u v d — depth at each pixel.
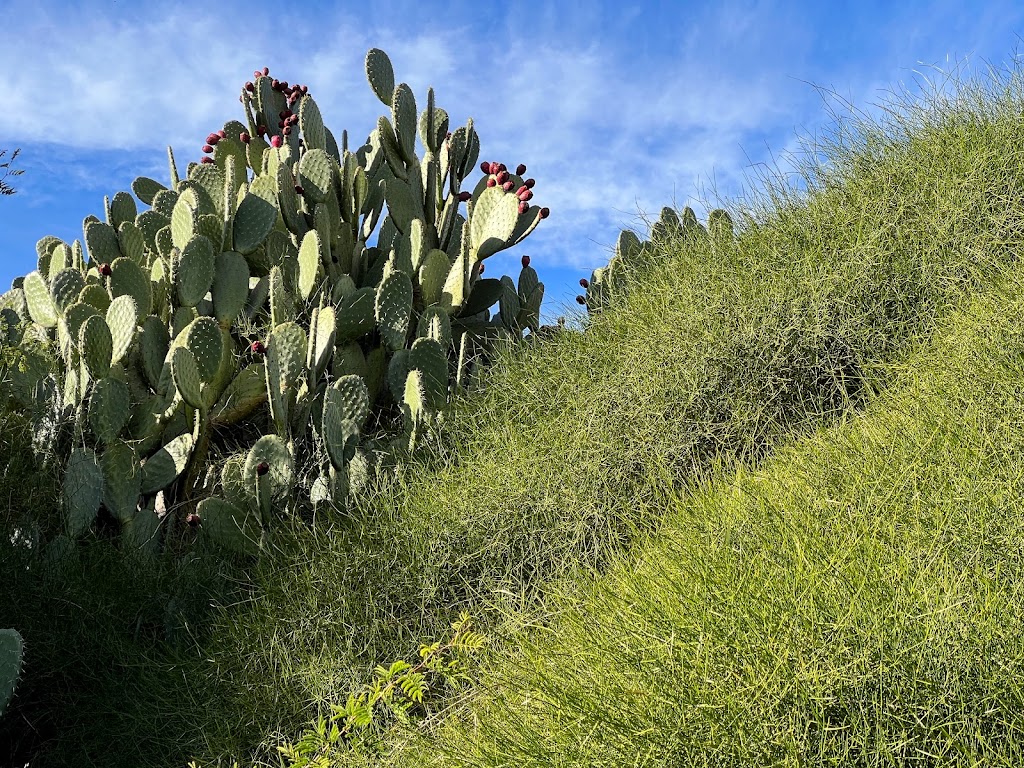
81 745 2.94
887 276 3.64
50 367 4.04
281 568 3.33
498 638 2.84
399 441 3.90
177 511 3.89
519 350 4.39
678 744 1.81
